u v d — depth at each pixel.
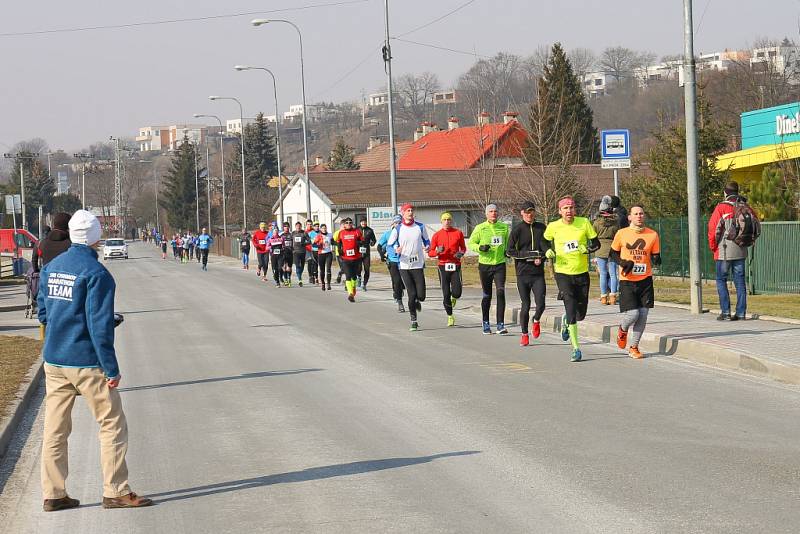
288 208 102.88
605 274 30.66
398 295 32.78
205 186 182.12
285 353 22.88
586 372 18.69
